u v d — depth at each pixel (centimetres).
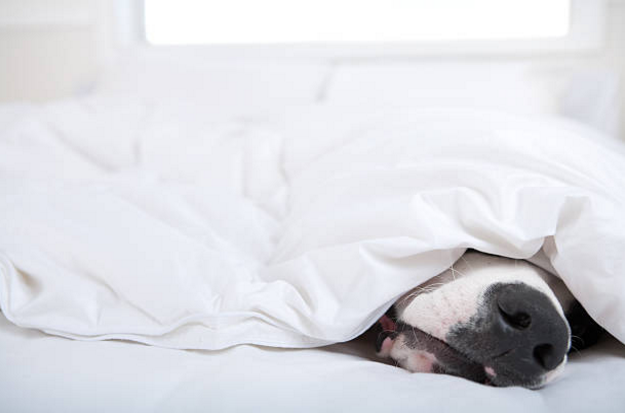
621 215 66
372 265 67
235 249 82
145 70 209
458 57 222
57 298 68
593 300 66
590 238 64
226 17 266
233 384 53
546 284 68
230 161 115
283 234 88
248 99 186
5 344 62
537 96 171
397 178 77
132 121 142
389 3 239
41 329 66
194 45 258
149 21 277
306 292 69
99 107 153
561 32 214
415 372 68
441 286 69
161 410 50
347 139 103
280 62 233
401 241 66
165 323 66
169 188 97
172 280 68
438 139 84
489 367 63
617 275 64
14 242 75
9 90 294
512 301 61
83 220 79
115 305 70
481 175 71
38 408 49
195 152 122
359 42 234
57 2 274
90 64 276
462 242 66
